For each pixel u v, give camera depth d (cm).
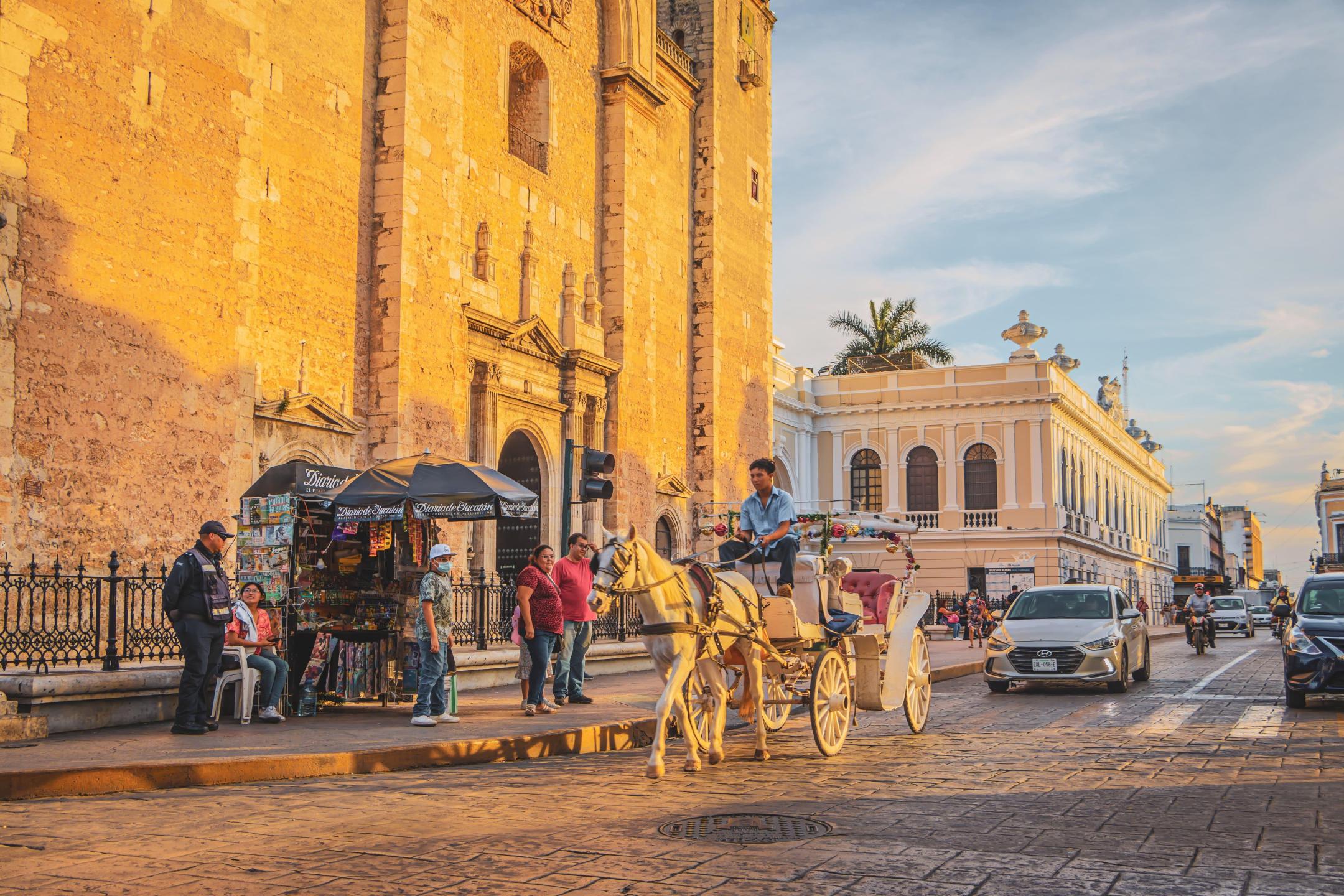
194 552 1228
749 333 3759
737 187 3722
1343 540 9844
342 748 1090
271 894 600
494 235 2505
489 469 1495
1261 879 620
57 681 1211
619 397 2914
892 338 6128
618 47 3022
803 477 5509
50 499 1452
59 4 1495
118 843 723
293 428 1905
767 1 3972
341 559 1567
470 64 2442
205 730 1214
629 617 2475
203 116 1708
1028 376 5428
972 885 611
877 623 1414
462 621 2141
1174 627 6400
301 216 1955
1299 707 1590
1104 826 765
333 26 2045
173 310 1641
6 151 1420
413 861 671
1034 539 5275
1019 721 1486
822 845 708
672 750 1268
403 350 2092
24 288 1434
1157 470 8775
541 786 957
